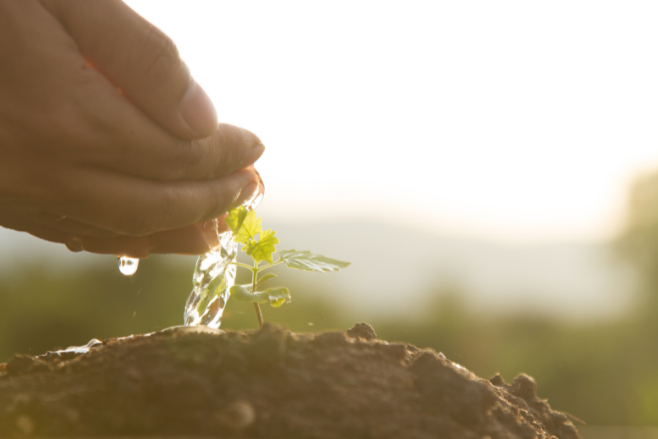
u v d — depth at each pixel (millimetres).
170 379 394
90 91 415
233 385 395
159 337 432
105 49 417
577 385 2861
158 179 439
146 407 389
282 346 406
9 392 399
